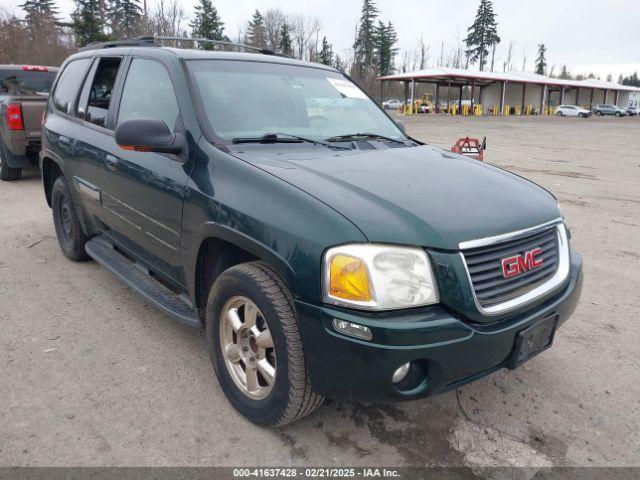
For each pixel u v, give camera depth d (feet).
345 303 7.45
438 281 7.65
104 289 14.92
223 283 9.07
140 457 8.36
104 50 14.96
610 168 45.21
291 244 7.88
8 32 107.86
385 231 7.59
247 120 10.93
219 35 155.53
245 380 9.32
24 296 14.28
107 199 13.17
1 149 29.09
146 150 10.02
